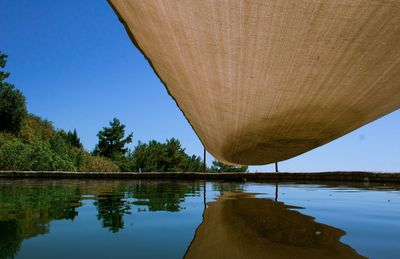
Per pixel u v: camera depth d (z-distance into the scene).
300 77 2.58
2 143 16.36
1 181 10.22
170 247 1.89
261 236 2.23
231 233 2.32
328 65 2.37
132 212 3.38
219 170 26.73
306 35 2.04
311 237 2.21
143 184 9.29
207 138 5.27
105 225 2.59
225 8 1.85
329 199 4.95
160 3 1.96
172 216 3.12
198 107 3.77
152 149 25.42
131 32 2.64
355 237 2.22
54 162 15.52
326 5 1.75
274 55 2.29
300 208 3.84
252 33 2.06
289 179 11.33
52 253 1.73
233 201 4.62
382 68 2.33
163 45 2.55
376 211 3.57
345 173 10.45
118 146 27.95
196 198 5.05
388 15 1.78
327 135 3.93
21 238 2.08
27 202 4.21
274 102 3.09
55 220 2.80
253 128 3.96
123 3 2.19
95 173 12.58
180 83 3.23
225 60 2.45
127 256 1.69
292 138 4.13
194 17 2.00
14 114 22.22
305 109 3.19
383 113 3.21
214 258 1.67
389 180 9.57
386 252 1.82
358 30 1.94
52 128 27.83
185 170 26.17
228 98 3.18
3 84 22.59
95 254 1.72
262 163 5.94
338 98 2.89
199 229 2.46
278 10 1.82
